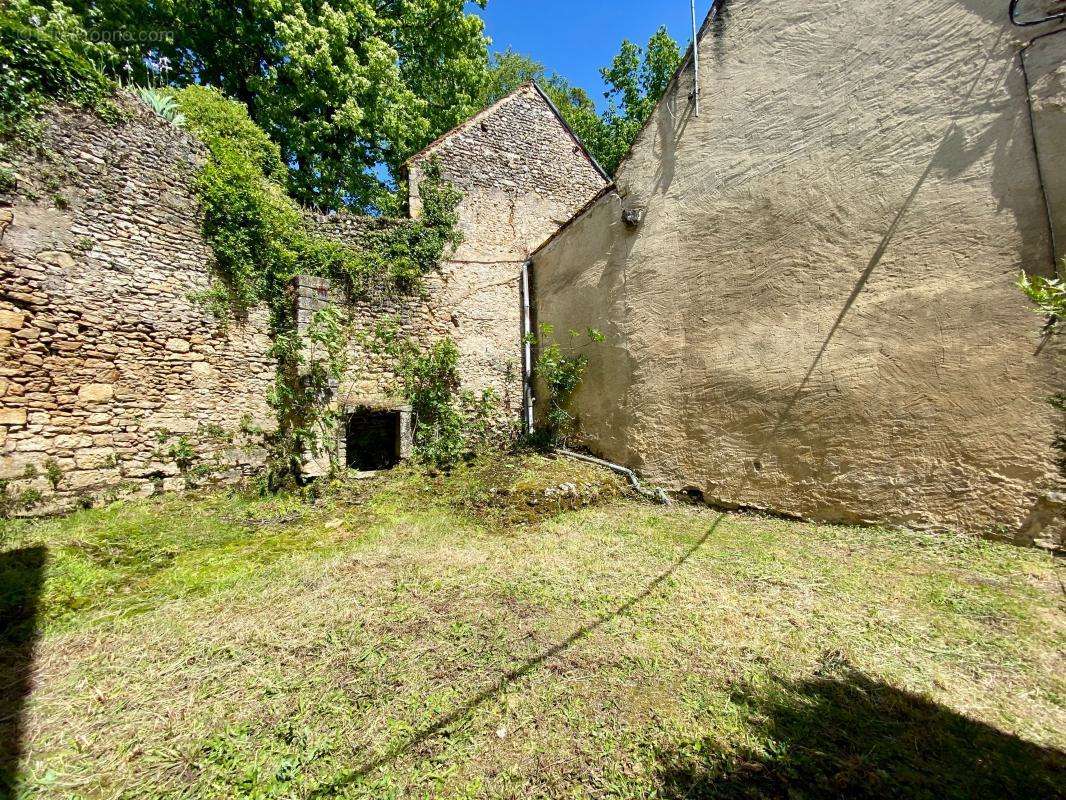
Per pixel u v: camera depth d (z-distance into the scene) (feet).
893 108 10.46
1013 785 4.06
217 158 17.80
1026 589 7.45
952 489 9.45
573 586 8.62
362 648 6.69
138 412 15.52
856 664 5.96
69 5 24.21
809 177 11.71
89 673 6.18
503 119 26.58
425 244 23.36
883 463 10.36
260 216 18.53
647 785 4.29
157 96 17.25
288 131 32.24
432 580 9.02
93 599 8.29
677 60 45.70
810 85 11.82
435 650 6.61
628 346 16.56
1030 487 8.58
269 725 5.21
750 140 13.01
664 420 15.10
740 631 6.86
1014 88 9.06
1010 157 9.03
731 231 13.34
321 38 28.35
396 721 5.22
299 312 17.78
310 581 9.04
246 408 18.16
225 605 8.09
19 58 13.65
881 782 4.12
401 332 22.66
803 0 12.04
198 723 5.26
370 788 4.34
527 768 4.53
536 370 23.62
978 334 9.22
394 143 34.76
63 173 14.30
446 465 19.74
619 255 17.19
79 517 13.08
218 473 17.04
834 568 8.87
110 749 4.88
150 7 27.66
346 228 21.86
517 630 7.09
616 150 48.73
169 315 16.38
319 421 17.28
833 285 11.22
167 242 16.49
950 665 5.86
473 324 24.35
